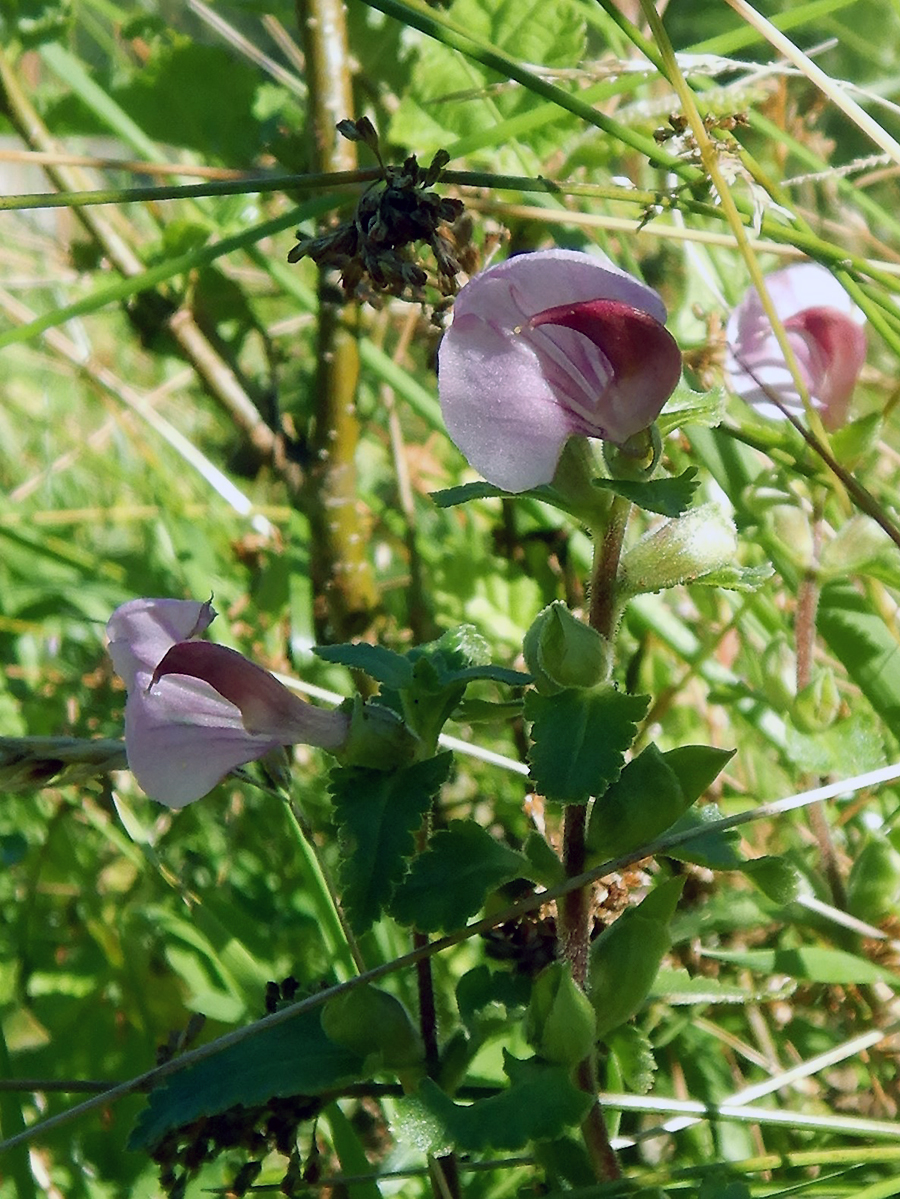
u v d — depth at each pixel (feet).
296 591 1.11
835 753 0.94
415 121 1.13
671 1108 0.82
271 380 1.18
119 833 1.00
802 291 0.96
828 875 0.95
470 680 0.78
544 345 0.73
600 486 0.73
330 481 1.12
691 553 0.76
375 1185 0.83
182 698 0.78
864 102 1.31
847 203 1.25
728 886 0.94
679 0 1.40
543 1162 0.80
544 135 1.12
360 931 0.76
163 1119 0.78
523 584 1.10
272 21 1.24
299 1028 0.80
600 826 0.77
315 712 0.77
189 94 1.17
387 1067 0.79
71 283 1.27
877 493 1.07
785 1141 0.90
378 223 0.88
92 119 1.23
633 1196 0.78
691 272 1.14
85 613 1.13
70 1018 0.97
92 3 1.26
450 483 1.20
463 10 1.12
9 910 1.02
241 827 1.04
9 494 1.33
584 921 0.78
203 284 1.17
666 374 0.72
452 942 0.78
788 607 1.08
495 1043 0.90
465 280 0.98
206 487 1.31
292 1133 0.81
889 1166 0.82
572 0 1.10
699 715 1.05
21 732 1.10
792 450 0.97
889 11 1.28
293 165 1.16
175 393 1.44
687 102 0.89
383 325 1.18
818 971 0.88
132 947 0.96
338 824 0.77
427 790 0.77
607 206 1.13
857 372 0.96
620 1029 0.82
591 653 0.74
